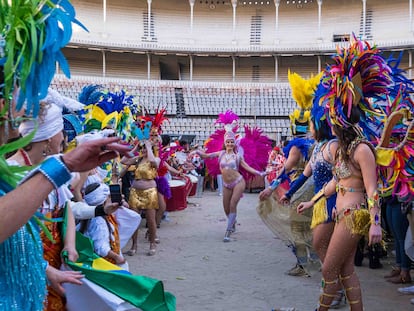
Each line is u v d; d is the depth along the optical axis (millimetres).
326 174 4453
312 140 6098
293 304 5105
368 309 4898
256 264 7027
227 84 36500
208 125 32312
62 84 32812
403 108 4215
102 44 37812
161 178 9195
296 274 6367
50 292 2822
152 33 43875
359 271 6574
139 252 7910
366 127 4191
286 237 6395
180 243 8680
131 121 5805
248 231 10023
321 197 4398
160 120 8672
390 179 4262
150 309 2793
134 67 41875
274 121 33375
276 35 41688
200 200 16328
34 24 1516
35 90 1550
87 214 3693
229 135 9000
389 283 5910
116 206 3680
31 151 2600
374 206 3639
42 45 1518
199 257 7516
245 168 8945
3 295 1666
